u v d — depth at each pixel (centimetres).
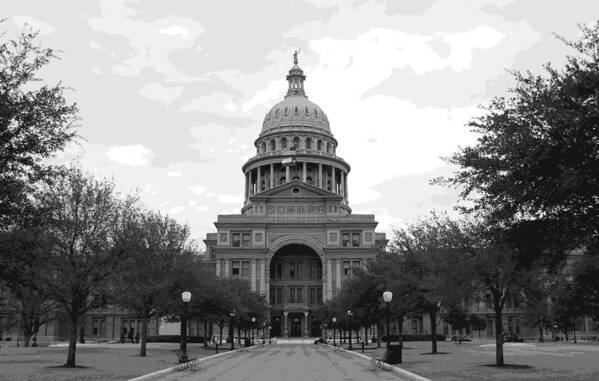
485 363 3447
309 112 15750
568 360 3716
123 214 3831
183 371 3139
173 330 10250
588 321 10894
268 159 14675
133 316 5347
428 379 2423
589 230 1734
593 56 1755
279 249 12169
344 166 15150
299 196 11950
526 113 1809
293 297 12100
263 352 5744
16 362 3653
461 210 2683
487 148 1897
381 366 3288
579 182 1566
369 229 11650
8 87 1820
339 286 11281
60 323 9762
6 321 8506
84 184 3600
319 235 11650
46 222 1989
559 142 1664
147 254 4491
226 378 2697
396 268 4484
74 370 3045
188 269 4994
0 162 1772
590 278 4103
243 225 11606
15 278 1981
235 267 11406
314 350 6334
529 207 1839
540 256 1978
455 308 4628
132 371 2970
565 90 1692
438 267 3388
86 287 3481
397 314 4897
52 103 1877
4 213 1816
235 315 6444
